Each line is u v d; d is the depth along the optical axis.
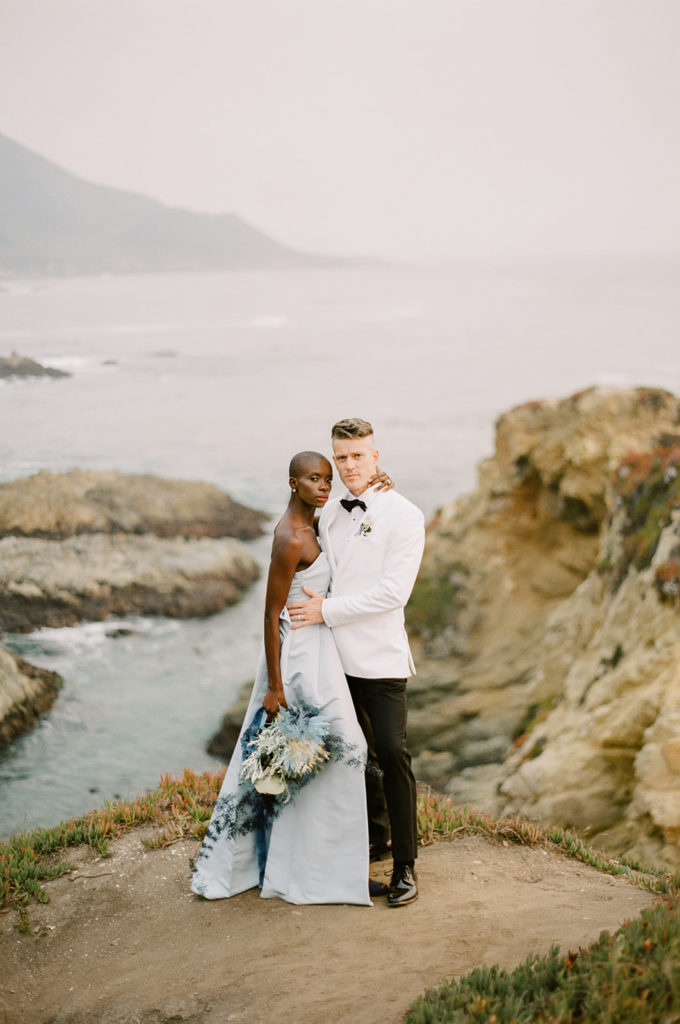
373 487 4.26
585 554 16.67
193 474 15.23
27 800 6.97
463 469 30.78
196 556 13.02
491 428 37.00
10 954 4.11
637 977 3.01
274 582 4.17
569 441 16.31
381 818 4.73
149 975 3.87
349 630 4.20
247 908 4.32
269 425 20.61
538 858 5.10
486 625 16.72
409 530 4.15
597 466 15.77
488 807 10.72
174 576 12.12
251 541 14.84
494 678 15.34
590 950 3.43
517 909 4.27
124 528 11.79
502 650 16.06
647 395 15.95
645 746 9.11
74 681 8.97
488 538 17.80
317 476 4.11
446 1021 3.05
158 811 5.44
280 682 4.17
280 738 4.04
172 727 8.91
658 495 12.97
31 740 7.82
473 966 3.63
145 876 4.71
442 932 3.99
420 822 5.41
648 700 9.73
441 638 16.73
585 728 10.52
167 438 13.95
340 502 4.32
